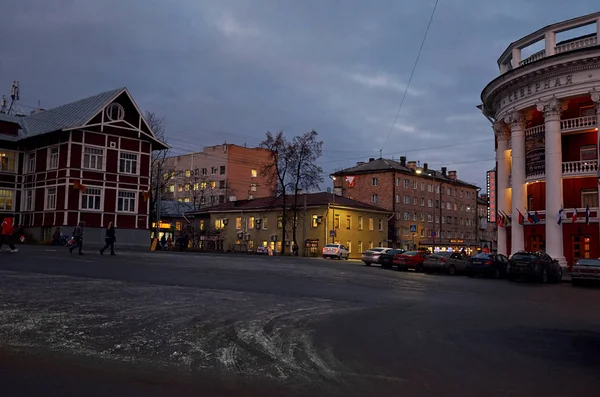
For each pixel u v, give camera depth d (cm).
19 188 4819
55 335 812
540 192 3825
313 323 1060
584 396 610
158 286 1559
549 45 3572
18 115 5462
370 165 8200
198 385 593
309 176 6072
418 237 8181
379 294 1705
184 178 10169
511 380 670
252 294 1506
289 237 6475
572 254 3588
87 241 4378
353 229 6544
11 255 2505
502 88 3947
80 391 547
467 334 996
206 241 7175
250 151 9800
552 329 1095
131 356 712
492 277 3125
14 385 556
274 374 658
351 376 663
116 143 4634
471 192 9656
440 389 617
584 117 3562
